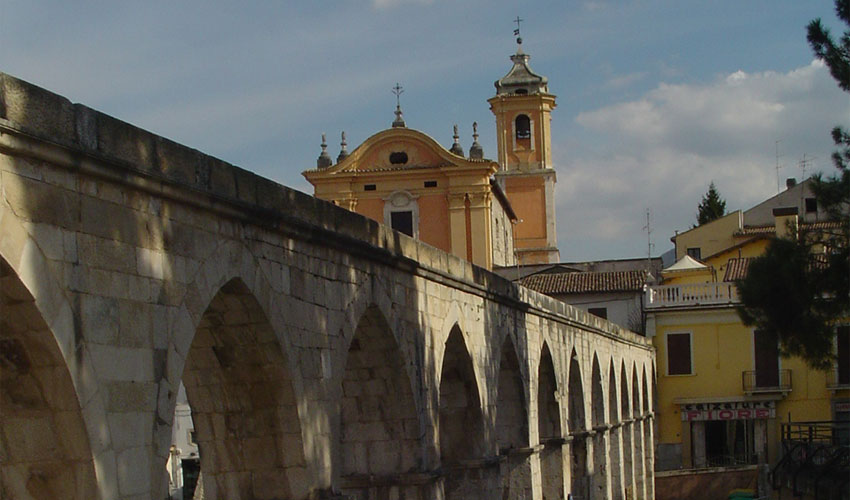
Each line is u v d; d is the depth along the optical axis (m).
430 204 73.94
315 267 21.25
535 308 39.19
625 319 74.38
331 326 21.86
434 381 28.00
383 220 73.94
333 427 21.72
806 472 50.91
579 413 47.84
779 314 31.19
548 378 42.59
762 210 86.62
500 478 33.16
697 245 85.62
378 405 26.12
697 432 68.88
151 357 15.85
